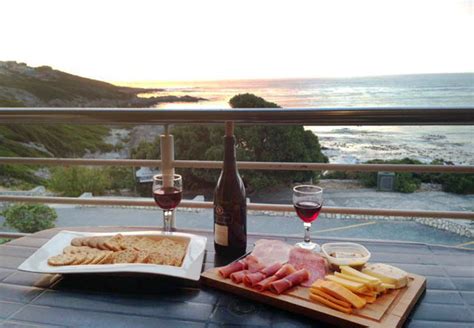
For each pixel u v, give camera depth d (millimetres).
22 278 895
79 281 877
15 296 816
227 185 999
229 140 1003
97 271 856
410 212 1522
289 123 1385
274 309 762
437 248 1092
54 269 873
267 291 790
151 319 727
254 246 1024
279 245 1015
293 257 940
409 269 951
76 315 742
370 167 1551
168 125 1463
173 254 961
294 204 1072
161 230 1199
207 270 894
